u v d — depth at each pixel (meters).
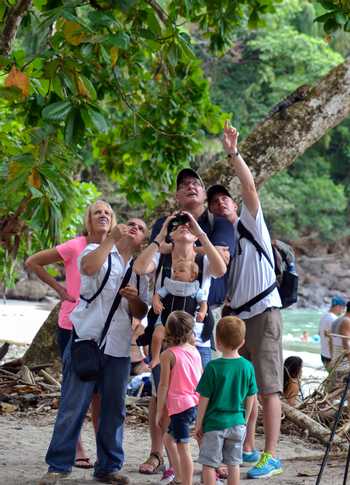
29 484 6.13
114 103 12.91
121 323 6.22
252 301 6.63
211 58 49.19
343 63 11.04
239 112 50.00
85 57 6.84
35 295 41.12
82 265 6.14
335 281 51.59
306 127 10.85
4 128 10.97
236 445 5.56
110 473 6.20
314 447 8.17
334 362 9.44
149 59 13.05
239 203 10.91
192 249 6.19
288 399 9.48
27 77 6.92
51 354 11.16
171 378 5.86
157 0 10.91
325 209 52.72
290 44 48.97
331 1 8.51
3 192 6.86
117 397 6.22
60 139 7.73
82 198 12.71
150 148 12.65
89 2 7.14
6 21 7.84
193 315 6.17
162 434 6.62
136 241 6.35
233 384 5.55
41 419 9.03
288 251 7.00
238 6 11.38
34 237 11.12
